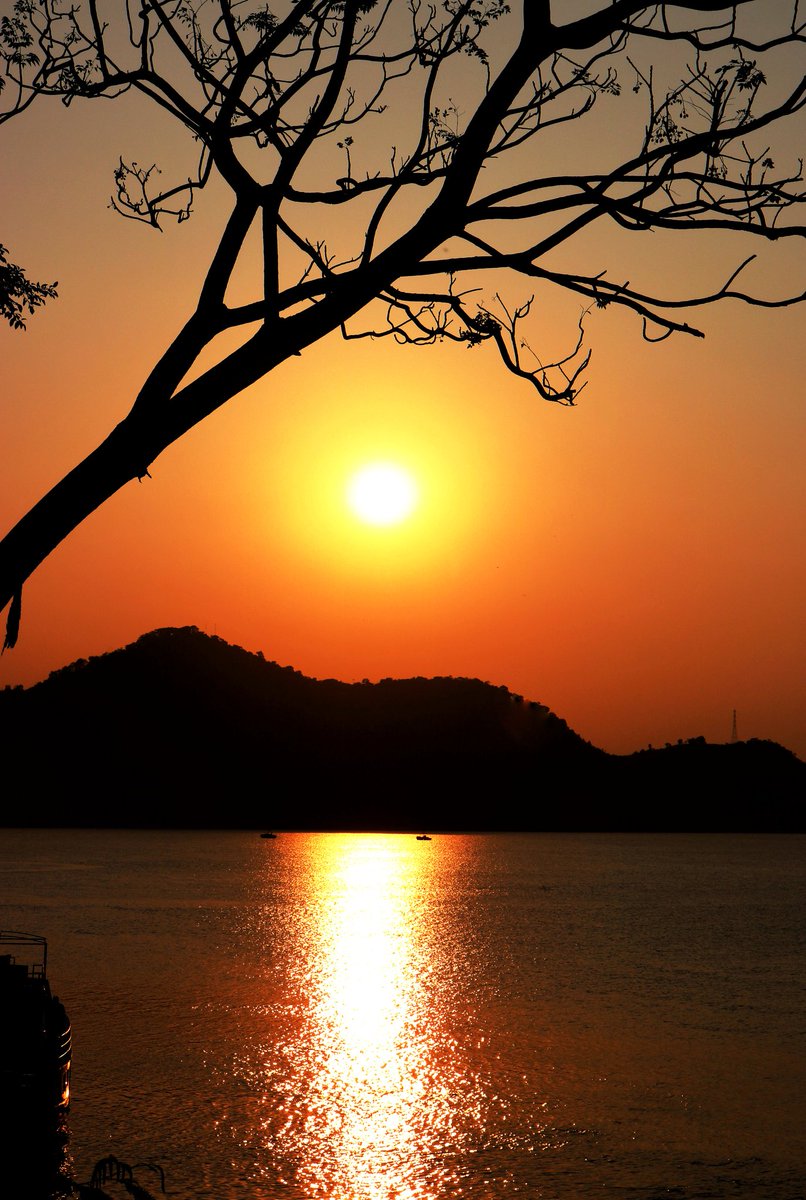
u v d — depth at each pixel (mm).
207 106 9500
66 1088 21734
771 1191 31031
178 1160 33250
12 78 9883
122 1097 39688
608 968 75188
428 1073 44594
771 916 114500
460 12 9445
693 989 66500
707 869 195750
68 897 124438
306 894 135125
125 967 71688
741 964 77500
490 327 9344
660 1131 36781
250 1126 36844
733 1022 55594
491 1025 54750
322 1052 47844
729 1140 35656
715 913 117438
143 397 8070
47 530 7652
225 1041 49531
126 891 133625
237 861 199250
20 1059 20188
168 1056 46312
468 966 76062
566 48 8188
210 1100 39719
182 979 67250
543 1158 34156
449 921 107688
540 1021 55844
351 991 64875
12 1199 19375
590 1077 43938
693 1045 49875
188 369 8266
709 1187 31375
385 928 100312
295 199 8727
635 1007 60094
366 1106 39781
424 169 8859
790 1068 45156
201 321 8266
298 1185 31609
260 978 68625
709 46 8859
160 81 9164
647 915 115125
